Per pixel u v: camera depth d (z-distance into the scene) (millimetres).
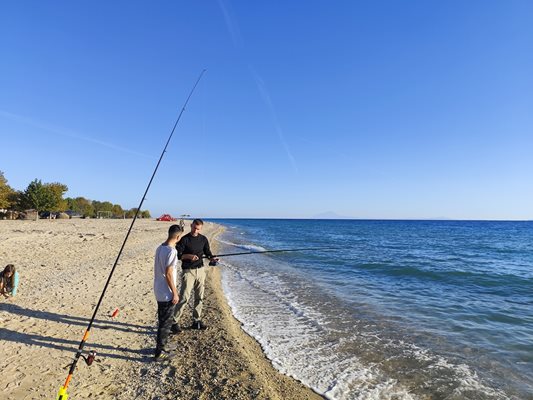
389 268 16172
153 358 4918
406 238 43188
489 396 4488
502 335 6902
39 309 6672
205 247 6203
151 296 8266
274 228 74875
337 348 5996
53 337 5426
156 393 3990
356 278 13430
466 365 5430
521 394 4555
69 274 9984
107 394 3951
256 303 8977
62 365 4562
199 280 6129
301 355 5637
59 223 35125
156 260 4965
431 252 25484
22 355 4754
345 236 45219
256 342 6133
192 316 6832
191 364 4758
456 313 8516
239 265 16328
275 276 13391
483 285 12820
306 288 11156
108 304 7375
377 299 9883
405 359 5605
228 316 7344
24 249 14195
